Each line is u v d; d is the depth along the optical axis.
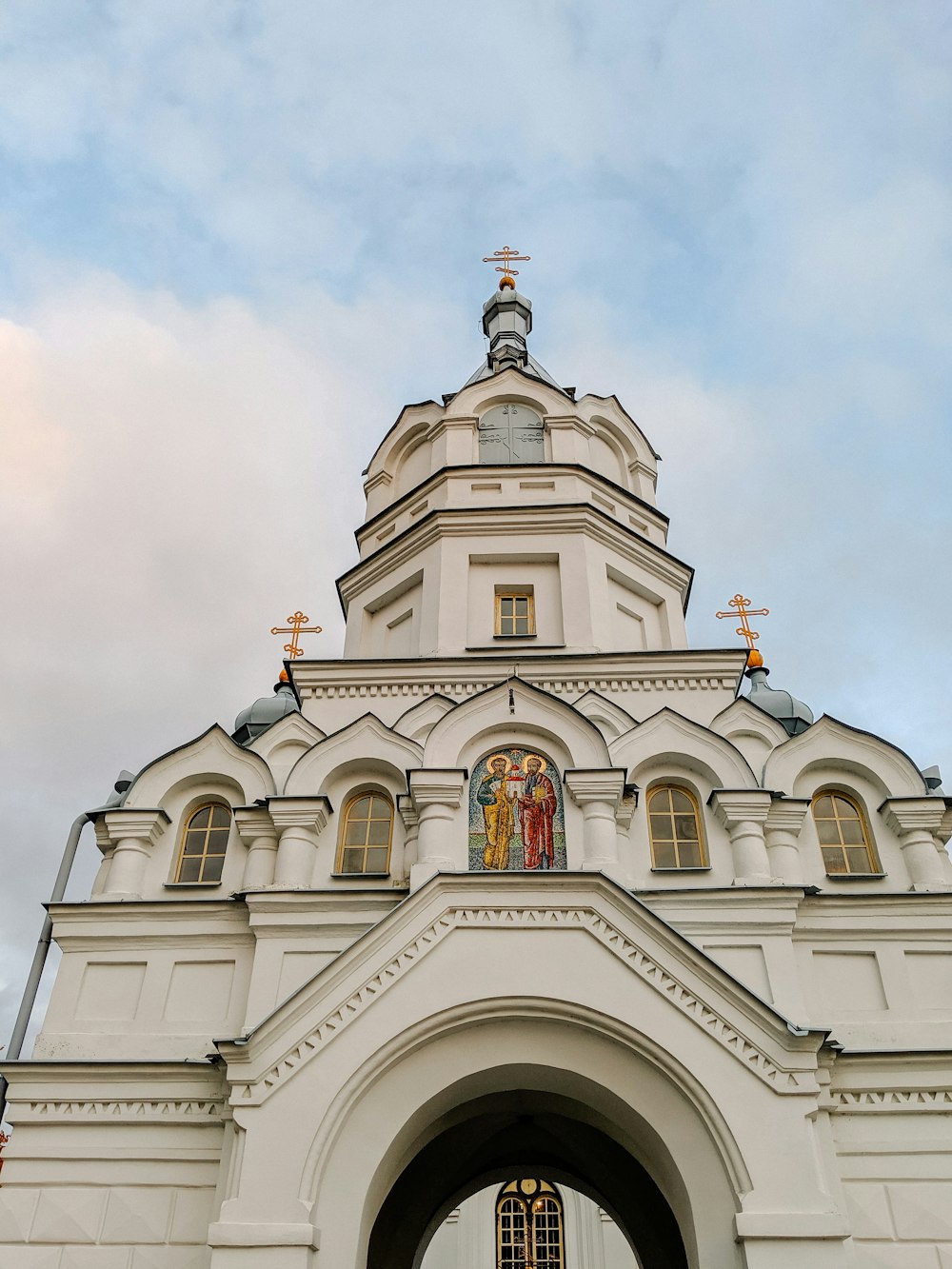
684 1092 13.44
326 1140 13.15
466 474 25.11
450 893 14.70
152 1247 14.02
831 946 16.11
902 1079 14.73
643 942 14.27
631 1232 18.45
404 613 23.92
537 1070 14.02
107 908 16.72
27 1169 14.67
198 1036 15.64
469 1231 31.08
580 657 21.08
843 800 18.03
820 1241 12.33
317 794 17.62
